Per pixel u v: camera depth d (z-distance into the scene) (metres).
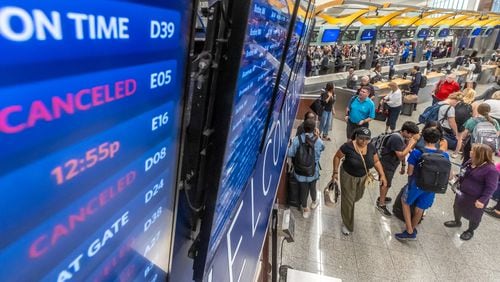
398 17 9.43
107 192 0.41
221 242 0.96
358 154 3.60
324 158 5.96
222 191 0.79
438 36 13.54
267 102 1.38
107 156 0.40
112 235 0.44
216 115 0.70
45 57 0.28
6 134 0.26
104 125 0.38
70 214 0.35
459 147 6.08
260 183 1.73
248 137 1.07
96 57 0.34
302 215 4.23
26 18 0.25
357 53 14.66
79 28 0.31
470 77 11.95
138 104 0.45
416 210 3.76
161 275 0.68
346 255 3.65
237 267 1.24
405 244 3.85
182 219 0.90
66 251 0.35
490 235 4.06
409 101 8.80
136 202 0.50
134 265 0.54
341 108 8.25
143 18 0.42
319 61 12.62
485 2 23.30
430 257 3.67
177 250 0.89
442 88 7.82
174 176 0.64
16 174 0.27
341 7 7.24
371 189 4.96
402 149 4.05
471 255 3.71
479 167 3.73
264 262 2.37
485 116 5.05
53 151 0.31
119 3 0.36
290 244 3.77
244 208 1.30
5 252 0.28
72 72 0.31
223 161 0.72
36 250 0.31
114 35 0.36
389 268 3.51
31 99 0.27
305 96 6.75
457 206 3.98
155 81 0.48
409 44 16.42
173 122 0.58
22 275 0.30
